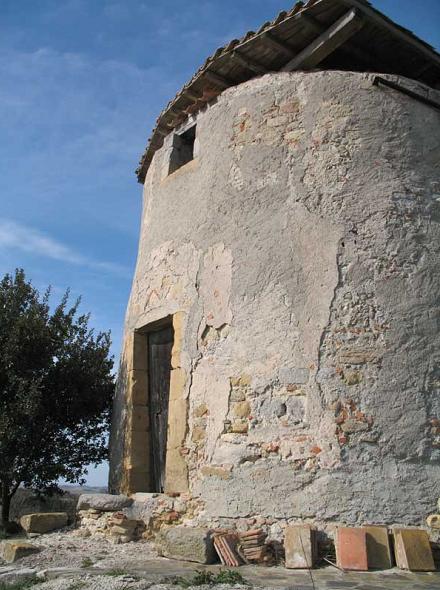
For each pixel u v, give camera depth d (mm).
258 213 6637
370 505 5254
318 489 5375
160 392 7566
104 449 9125
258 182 6762
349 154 6441
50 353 8734
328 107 6656
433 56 7090
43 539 6395
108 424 9328
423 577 4586
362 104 6613
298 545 5027
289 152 6672
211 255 6922
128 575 4406
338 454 5434
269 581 4363
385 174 6348
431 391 5668
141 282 8047
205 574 4371
